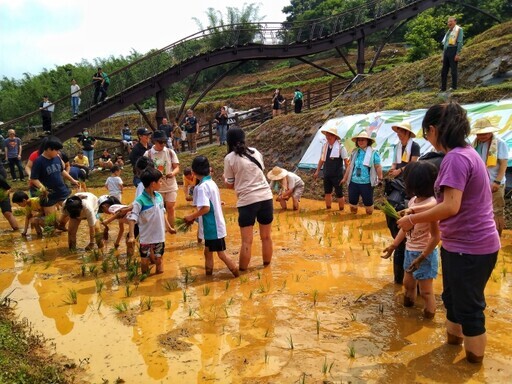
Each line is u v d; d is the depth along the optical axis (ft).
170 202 27.86
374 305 16.67
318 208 36.11
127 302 17.62
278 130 52.11
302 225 30.19
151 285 19.52
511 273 19.61
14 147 56.34
